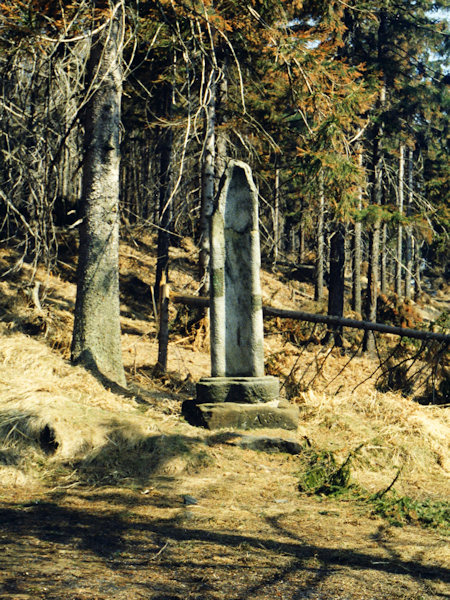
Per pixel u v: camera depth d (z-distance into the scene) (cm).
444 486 698
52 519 472
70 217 2184
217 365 814
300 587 363
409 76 2184
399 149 2902
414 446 793
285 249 3838
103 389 814
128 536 442
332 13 1388
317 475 656
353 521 538
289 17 1414
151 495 568
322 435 798
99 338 896
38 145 959
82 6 812
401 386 1223
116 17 882
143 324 1820
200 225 1448
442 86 2250
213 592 342
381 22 2172
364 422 862
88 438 655
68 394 752
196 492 588
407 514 568
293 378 1080
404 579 393
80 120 980
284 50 1195
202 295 1476
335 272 2045
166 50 1275
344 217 1452
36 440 638
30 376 792
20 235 1962
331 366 1472
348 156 1340
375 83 1741
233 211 830
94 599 311
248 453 717
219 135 1484
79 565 367
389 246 2380
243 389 791
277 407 805
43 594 309
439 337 936
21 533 427
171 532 461
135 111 1730
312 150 1299
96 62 920
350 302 3031
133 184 2488
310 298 2911
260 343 822
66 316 1262
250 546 441
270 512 543
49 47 899
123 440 669
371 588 371
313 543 465
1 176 989
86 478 605
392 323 2756
